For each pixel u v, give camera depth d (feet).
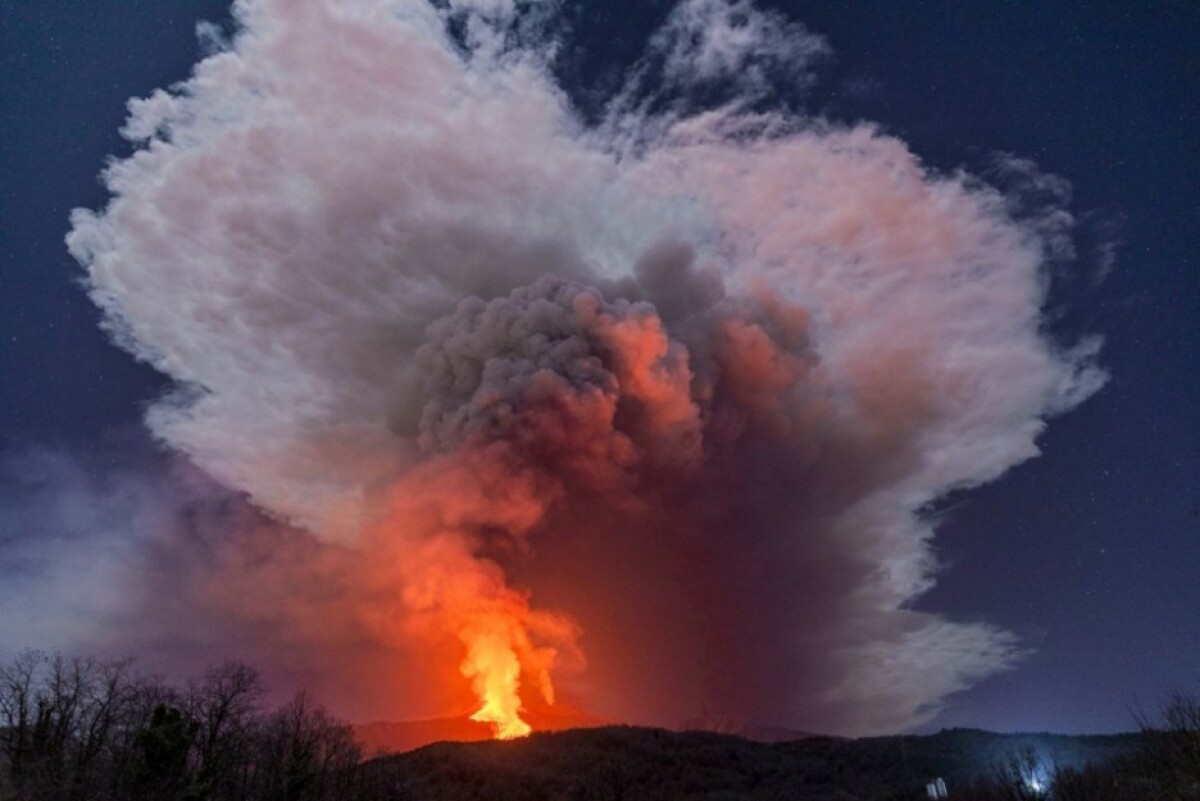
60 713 149.79
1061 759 229.25
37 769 138.92
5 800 131.13
